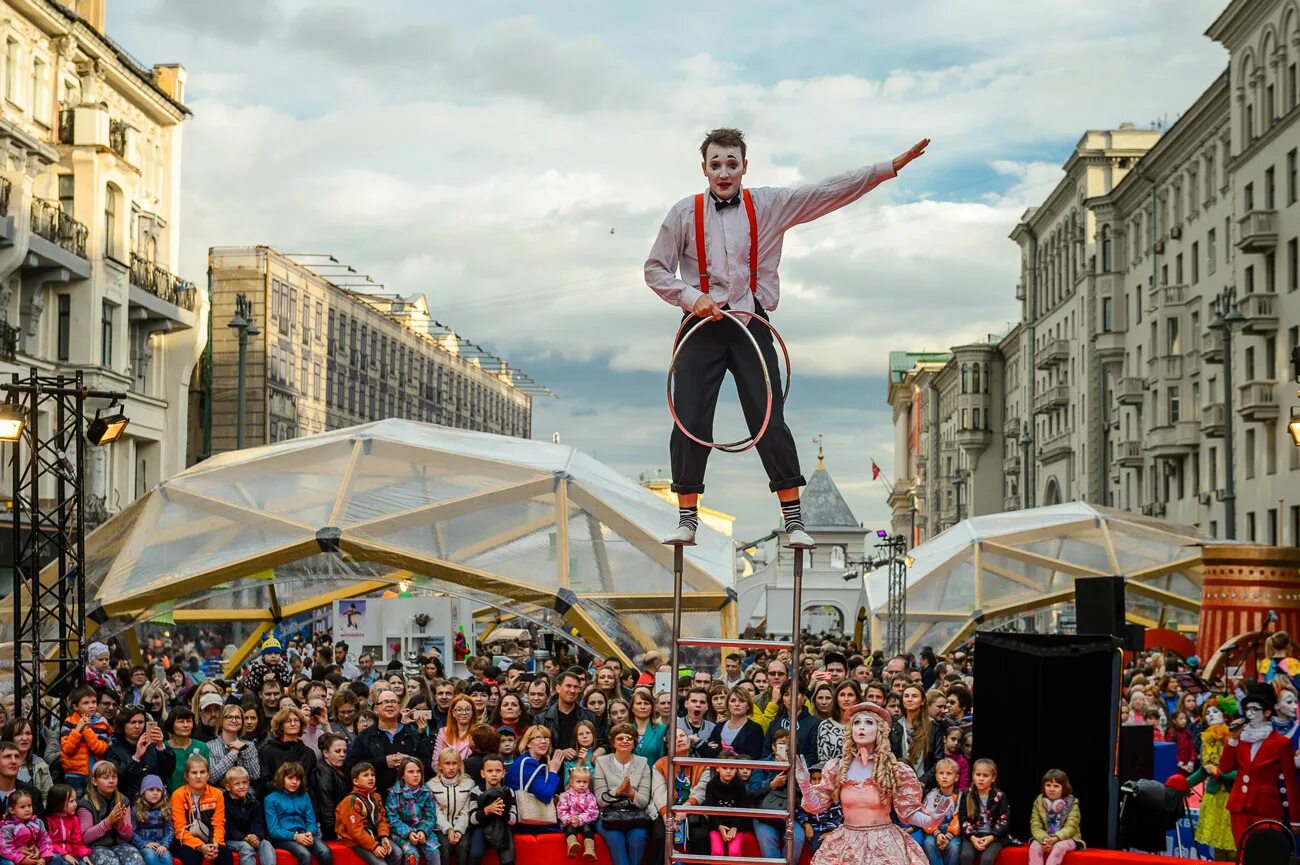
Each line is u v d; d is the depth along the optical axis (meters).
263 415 65.38
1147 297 70.56
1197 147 61.97
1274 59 51.47
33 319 40.88
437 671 17.94
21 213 38.12
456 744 13.35
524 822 12.66
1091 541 38.25
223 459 26.16
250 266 65.94
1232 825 13.60
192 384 64.38
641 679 17.75
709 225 7.59
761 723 13.77
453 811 12.50
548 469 24.86
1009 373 107.62
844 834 10.28
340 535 22.52
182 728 12.53
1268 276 51.97
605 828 12.48
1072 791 12.77
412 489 24.27
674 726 8.35
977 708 13.18
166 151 51.91
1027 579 37.94
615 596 23.59
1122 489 74.12
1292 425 26.27
